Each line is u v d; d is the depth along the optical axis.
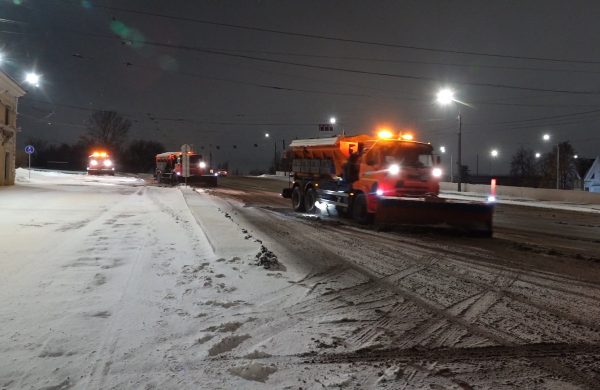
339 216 18.88
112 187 34.12
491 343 5.53
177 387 4.25
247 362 4.82
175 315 6.12
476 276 8.84
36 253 9.61
